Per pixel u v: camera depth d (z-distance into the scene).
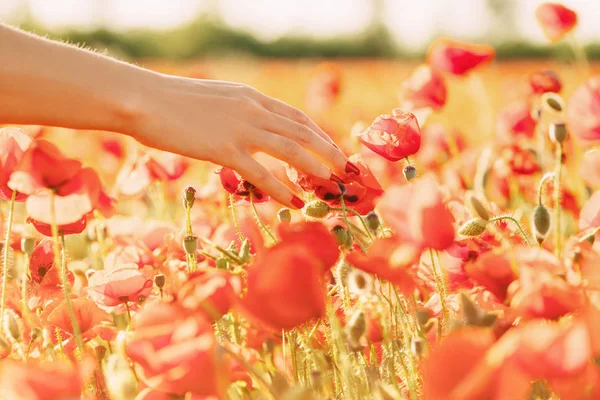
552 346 1.10
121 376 1.23
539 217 1.42
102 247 1.71
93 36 21.53
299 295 1.21
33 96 1.35
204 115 1.41
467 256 1.40
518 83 3.46
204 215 1.63
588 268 1.25
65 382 1.16
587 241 1.34
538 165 2.01
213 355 1.19
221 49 23.78
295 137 1.44
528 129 2.21
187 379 1.18
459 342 1.11
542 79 2.25
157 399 1.21
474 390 1.09
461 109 4.11
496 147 2.25
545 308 1.21
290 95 6.46
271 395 1.27
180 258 1.55
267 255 1.21
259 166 1.43
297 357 1.39
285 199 1.44
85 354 1.37
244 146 1.43
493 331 1.24
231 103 1.42
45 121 1.36
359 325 1.29
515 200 2.03
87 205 1.42
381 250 1.26
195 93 1.42
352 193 1.43
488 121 2.69
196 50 23.81
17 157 1.44
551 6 2.38
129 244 1.57
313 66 11.57
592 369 1.14
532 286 1.21
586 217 1.48
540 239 1.42
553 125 1.52
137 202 2.37
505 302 1.28
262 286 1.21
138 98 1.38
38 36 1.37
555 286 1.21
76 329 1.35
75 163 1.39
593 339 1.14
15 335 1.38
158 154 1.86
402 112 1.51
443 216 1.24
